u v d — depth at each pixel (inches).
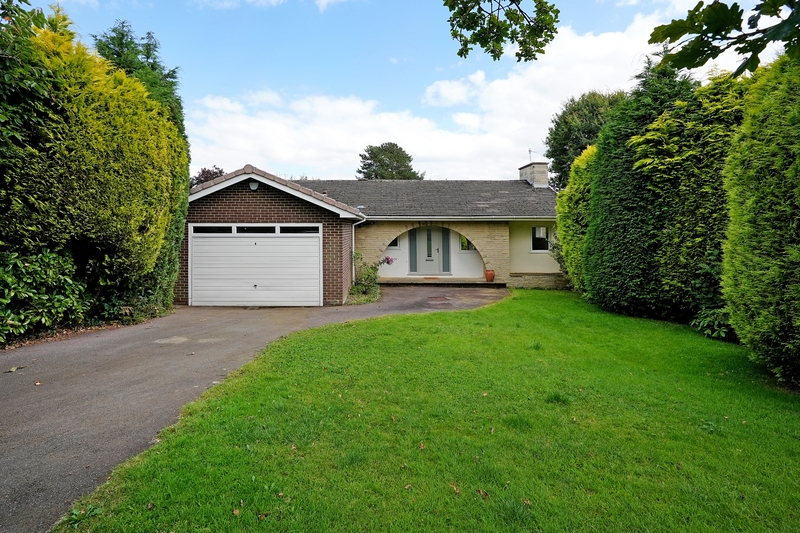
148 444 129.1
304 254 445.7
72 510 96.7
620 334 293.3
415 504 101.7
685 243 319.6
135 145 297.7
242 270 444.5
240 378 189.9
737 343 270.5
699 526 94.9
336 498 103.3
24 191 249.8
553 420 149.1
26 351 241.1
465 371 202.8
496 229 647.8
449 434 137.8
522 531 93.1
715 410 159.5
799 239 176.7
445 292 561.9
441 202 685.9
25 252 261.4
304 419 145.5
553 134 1294.3
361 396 169.0
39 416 150.2
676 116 329.7
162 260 365.4
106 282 315.9
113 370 205.3
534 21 152.0
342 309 414.0
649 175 342.3
